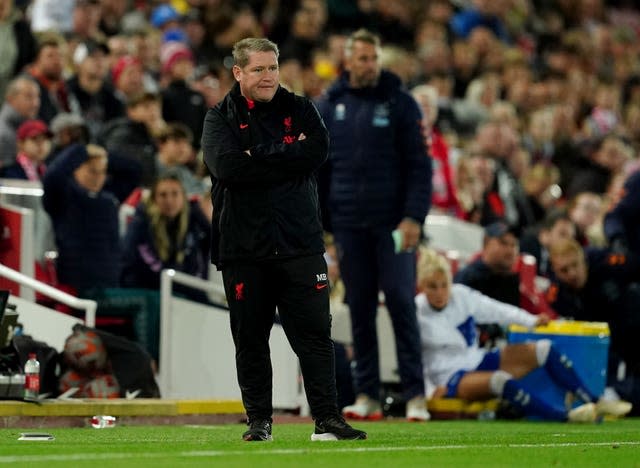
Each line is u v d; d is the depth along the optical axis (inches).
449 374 1662.2
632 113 3216.0
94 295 1675.7
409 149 1551.4
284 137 1078.4
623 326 1795.0
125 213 1862.7
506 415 1615.4
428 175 1555.1
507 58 3080.7
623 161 2682.1
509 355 1624.0
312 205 1086.4
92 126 2108.8
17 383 1376.7
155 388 1537.9
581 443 1143.6
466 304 1688.0
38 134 1813.5
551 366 1601.9
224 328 1723.7
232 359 1729.8
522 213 2383.1
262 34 2819.9
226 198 1083.9
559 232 2140.7
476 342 1692.9
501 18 3454.7
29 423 1363.2
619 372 1800.0
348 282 1569.9
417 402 1576.0
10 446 1043.9
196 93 2196.1
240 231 1077.8
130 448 1023.0
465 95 3004.4
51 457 931.3
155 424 1457.9
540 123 2783.0
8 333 1401.3
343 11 3070.9
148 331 1674.5
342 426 1099.9
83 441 1121.4
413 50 3132.4
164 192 1727.4
